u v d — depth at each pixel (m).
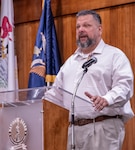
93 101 3.10
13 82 5.68
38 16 5.88
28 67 5.94
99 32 3.78
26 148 2.74
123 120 3.71
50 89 2.79
